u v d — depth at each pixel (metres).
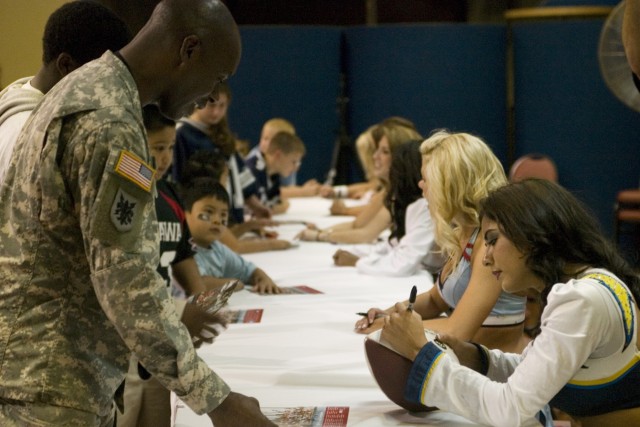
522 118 9.37
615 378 2.22
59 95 1.94
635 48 2.48
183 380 1.93
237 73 9.72
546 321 2.19
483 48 9.45
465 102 9.52
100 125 1.88
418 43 9.52
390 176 4.45
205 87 2.10
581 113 9.09
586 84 9.05
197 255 4.20
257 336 3.29
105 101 1.92
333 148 9.91
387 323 2.43
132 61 2.04
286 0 11.38
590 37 9.01
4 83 3.54
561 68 9.12
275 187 7.29
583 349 2.13
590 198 9.14
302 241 5.72
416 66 9.53
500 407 2.20
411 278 4.31
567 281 2.27
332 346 3.13
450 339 2.56
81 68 2.01
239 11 11.37
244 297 4.00
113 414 2.13
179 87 2.08
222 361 2.97
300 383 2.78
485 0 11.42
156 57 2.04
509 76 9.58
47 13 3.52
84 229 1.87
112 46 2.48
